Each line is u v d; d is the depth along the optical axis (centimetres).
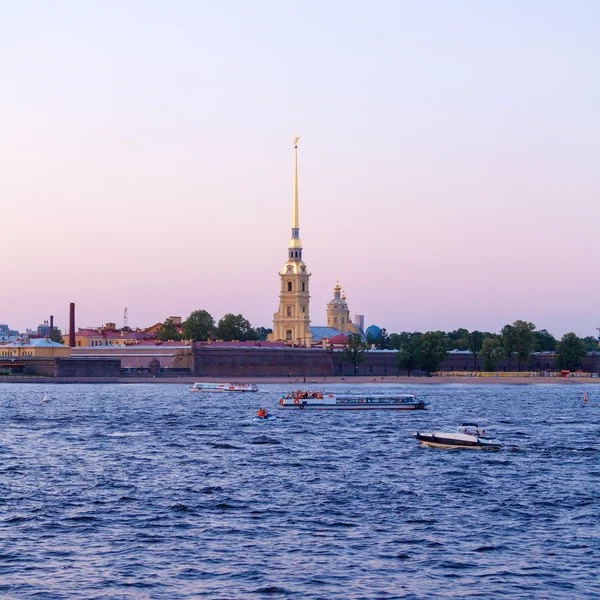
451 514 10312
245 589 7619
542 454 15362
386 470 13462
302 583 7775
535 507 10712
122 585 7706
